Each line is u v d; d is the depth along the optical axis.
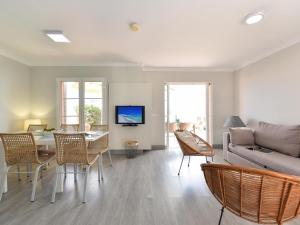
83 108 5.00
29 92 4.95
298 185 1.10
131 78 5.08
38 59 4.68
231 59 4.59
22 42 3.48
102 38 3.26
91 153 2.98
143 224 1.92
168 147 5.59
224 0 2.14
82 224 1.91
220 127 5.62
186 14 2.44
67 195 2.56
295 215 1.22
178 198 2.47
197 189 2.75
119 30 2.94
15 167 3.73
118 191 2.68
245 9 2.33
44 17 2.53
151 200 2.42
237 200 1.26
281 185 1.11
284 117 3.54
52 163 4.04
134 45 3.62
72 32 3.01
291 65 3.35
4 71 4.06
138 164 4.01
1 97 3.97
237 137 3.73
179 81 5.56
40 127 3.92
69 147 2.43
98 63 4.97
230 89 5.61
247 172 1.15
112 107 4.99
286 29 2.91
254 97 4.53
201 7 2.28
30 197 2.50
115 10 2.35
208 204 2.32
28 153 2.47
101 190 2.72
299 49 3.18
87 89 5.03
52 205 2.30
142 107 4.96
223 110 5.62
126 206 2.27
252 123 4.61
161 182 3.01
